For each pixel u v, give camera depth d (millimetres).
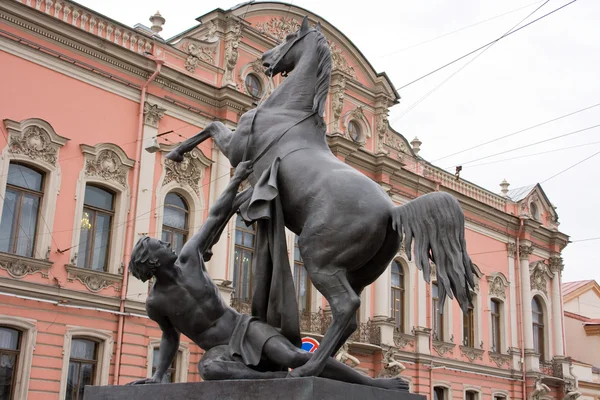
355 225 3021
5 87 13352
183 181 16078
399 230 3006
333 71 20141
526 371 24516
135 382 3207
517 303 25047
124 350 14148
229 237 16469
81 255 14125
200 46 17109
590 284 33344
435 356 21438
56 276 13430
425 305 21547
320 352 2928
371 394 2883
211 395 2857
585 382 26859
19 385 12555
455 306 22719
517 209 26016
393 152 21969
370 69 21375
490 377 23266
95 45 14773
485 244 24266
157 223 15367
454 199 3043
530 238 25922
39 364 12852
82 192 14180
